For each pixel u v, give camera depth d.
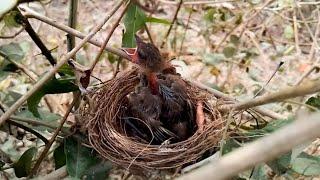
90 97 0.55
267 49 0.85
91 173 0.54
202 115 0.55
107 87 0.57
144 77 0.58
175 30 0.81
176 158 0.52
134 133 0.56
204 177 0.24
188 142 0.53
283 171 0.52
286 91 0.39
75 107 0.61
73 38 0.59
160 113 0.57
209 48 0.83
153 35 0.84
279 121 0.53
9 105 0.61
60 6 0.88
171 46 0.81
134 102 0.56
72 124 0.56
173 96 0.57
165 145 0.53
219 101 0.56
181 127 0.56
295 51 0.84
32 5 0.82
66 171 0.54
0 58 0.66
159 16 0.88
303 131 0.23
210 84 0.68
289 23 0.87
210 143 0.52
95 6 0.90
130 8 0.58
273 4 0.86
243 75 0.79
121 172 0.63
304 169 0.53
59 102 0.71
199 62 0.82
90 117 0.54
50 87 0.54
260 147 0.24
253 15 0.81
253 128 0.59
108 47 0.58
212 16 0.80
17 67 0.61
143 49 0.58
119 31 0.86
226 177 0.25
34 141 0.67
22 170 0.56
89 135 0.53
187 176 0.25
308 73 0.71
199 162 0.52
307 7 0.87
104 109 0.55
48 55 0.58
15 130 0.65
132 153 0.52
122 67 0.76
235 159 0.24
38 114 0.55
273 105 0.67
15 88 0.70
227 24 0.83
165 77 0.58
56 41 0.78
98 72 0.78
